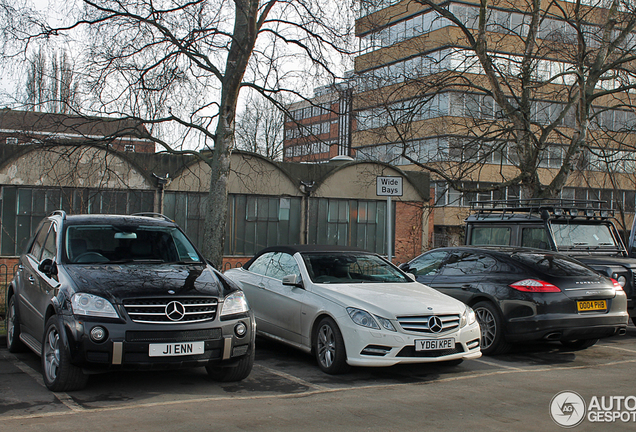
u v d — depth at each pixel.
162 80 12.23
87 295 5.64
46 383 5.89
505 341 8.41
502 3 23.48
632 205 30.36
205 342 5.75
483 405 5.73
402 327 6.73
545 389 6.48
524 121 15.05
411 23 28.23
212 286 6.22
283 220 23.30
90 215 7.56
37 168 19.22
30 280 7.20
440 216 36.69
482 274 8.95
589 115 17.50
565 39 16.92
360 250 8.78
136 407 5.36
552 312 8.05
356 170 24.55
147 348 5.52
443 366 7.73
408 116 15.75
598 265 10.30
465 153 17.06
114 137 12.41
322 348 7.22
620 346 9.71
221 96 12.24
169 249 7.28
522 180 15.52
